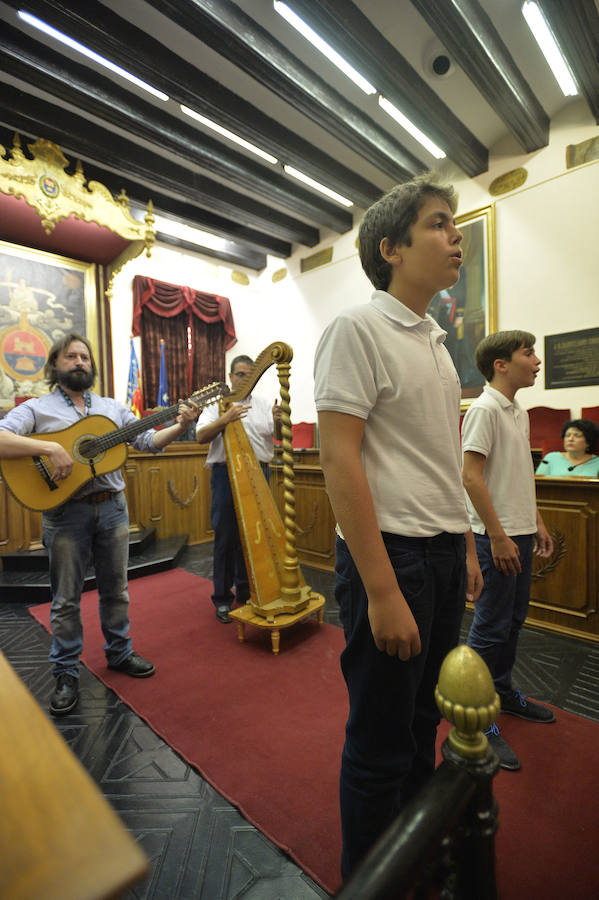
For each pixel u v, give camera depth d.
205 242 6.56
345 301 6.30
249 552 2.57
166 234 6.11
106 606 2.23
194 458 5.39
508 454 1.71
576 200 4.30
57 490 1.99
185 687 2.10
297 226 6.32
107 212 4.12
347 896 0.33
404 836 0.38
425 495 0.91
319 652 2.44
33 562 3.81
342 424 0.86
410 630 0.79
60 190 3.84
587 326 4.25
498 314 4.80
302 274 6.82
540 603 2.77
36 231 4.47
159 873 1.19
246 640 2.60
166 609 3.13
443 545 0.93
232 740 1.72
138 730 1.80
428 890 0.42
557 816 1.35
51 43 3.32
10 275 4.63
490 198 4.83
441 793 0.43
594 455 3.55
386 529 0.89
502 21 3.41
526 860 1.21
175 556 4.32
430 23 3.07
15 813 0.28
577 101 4.27
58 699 1.92
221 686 2.10
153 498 4.99
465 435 1.69
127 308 5.92
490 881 0.47
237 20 3.07
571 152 4.31
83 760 1.63
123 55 3.25
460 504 0.98
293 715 1.88
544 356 4.51
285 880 1.17
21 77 3.37
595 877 1.16
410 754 0.93
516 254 4.67
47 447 1.88
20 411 2.07
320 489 4.07
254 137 4.27
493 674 1.85
